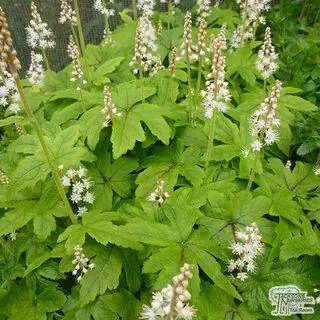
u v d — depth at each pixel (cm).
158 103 54
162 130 47
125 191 47
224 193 44
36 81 59
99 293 39
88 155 46
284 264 40
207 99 43
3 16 31
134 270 40
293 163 56
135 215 41
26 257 43
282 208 42
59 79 63
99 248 40
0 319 40
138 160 50
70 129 44
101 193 47
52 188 45
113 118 47
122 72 63
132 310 38
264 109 39
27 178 40
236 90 62
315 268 40
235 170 49
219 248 36
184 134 51
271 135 41
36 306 41
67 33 88
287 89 58
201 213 41
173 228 37
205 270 34
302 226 41
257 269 38
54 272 41
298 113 58
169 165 48
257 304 37
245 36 70
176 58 52
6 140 58
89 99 53
